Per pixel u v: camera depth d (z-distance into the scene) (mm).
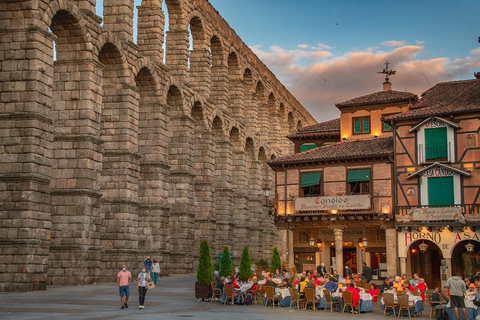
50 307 26906
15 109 35531
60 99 41469
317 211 46312
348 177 46250
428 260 44594
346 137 55281
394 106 53844
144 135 52000
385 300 29469
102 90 46406
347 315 28969
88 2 41875
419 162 43688
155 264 45562
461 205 41656
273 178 88188
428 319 28578
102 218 45750
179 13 58312
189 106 59281
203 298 33250
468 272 42781
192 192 59000
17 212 34438
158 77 52156
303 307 31766
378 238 46781
